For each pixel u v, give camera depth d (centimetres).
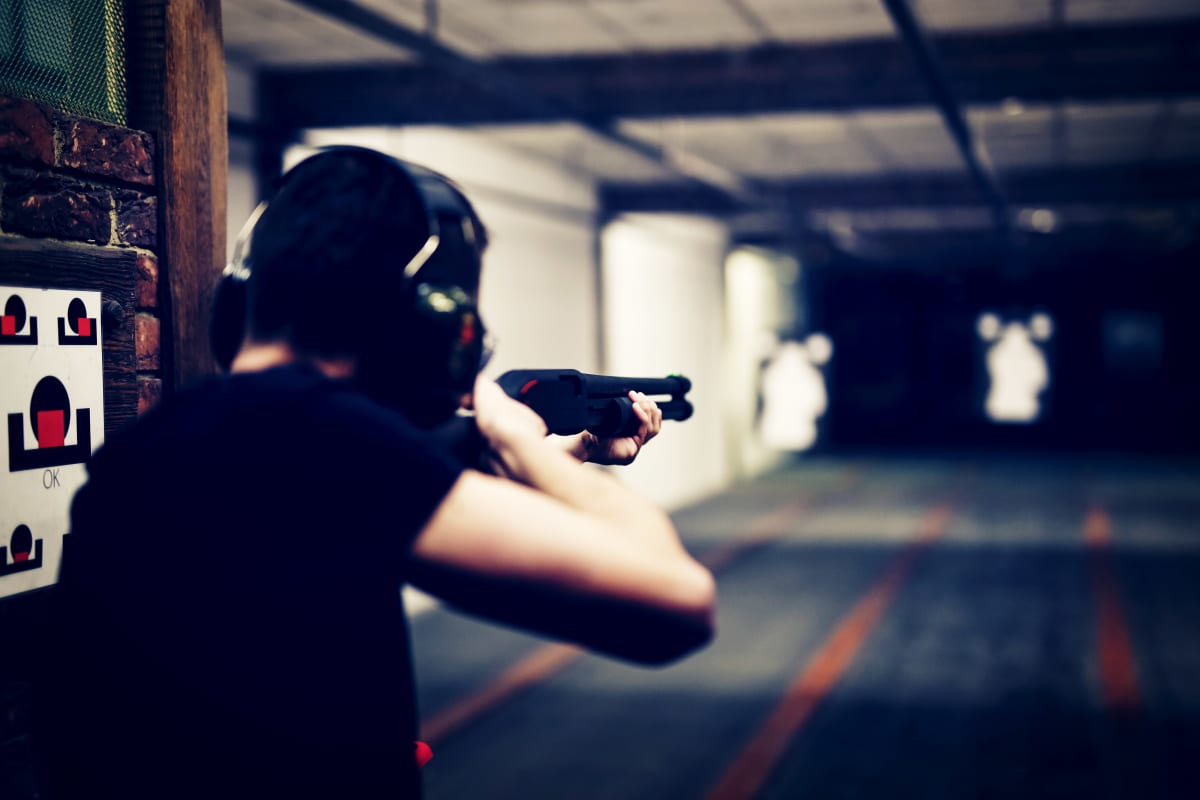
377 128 675
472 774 489
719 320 1553
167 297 138
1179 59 578
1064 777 477
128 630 82
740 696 605
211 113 146
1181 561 970
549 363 1000
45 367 117
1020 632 733
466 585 78
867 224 1462
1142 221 1447
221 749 80
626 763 502
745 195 1018
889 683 623
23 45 123
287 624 78
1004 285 2212
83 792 85
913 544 1081
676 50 636
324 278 86
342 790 80
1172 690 600
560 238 1030
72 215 123
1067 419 2206
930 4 553
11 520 113
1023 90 599
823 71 621
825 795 461
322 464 79
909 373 2266
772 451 1842
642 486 1246
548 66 651
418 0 535
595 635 79
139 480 84
